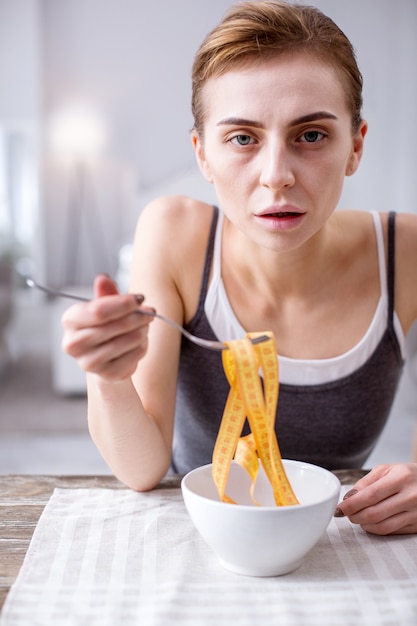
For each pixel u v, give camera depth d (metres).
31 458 3.14
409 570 0.73
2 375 4.35
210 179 1.02
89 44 4.75
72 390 4.09
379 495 0.81
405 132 4.56
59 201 4.85
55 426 3.61
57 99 4.77
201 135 0.97
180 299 1.13
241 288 1.10
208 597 0.67
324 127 0.85
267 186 0.84
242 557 0.69
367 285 1.11
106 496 0.92
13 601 0.65
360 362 1.09
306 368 1.08
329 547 0.78
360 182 4.66
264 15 0.85
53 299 4.59
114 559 0.74
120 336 0.71
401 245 1.14
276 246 0.88
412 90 4.52
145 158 4.87
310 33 0.84
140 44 4.77
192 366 1.14
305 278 1.06
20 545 0.78
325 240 1.06
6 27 4.56
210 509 0.68
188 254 1.12
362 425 1.13
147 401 1.00
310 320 1.09
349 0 4.56
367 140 4.62
